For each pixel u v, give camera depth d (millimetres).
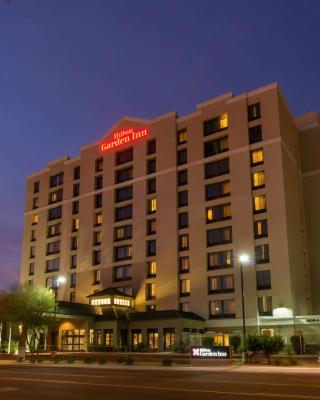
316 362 41469
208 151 70375
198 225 67875
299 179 70062
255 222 63281
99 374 29172
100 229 78750
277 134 64250
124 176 79250
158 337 61281
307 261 66938
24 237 91562
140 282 71062
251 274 61438
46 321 57750
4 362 49281
